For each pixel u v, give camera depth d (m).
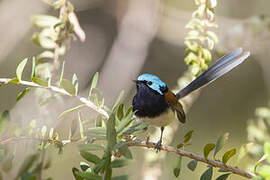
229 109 23.95
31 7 18.48
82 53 22.56
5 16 18.27
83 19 24.16
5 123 6.10
